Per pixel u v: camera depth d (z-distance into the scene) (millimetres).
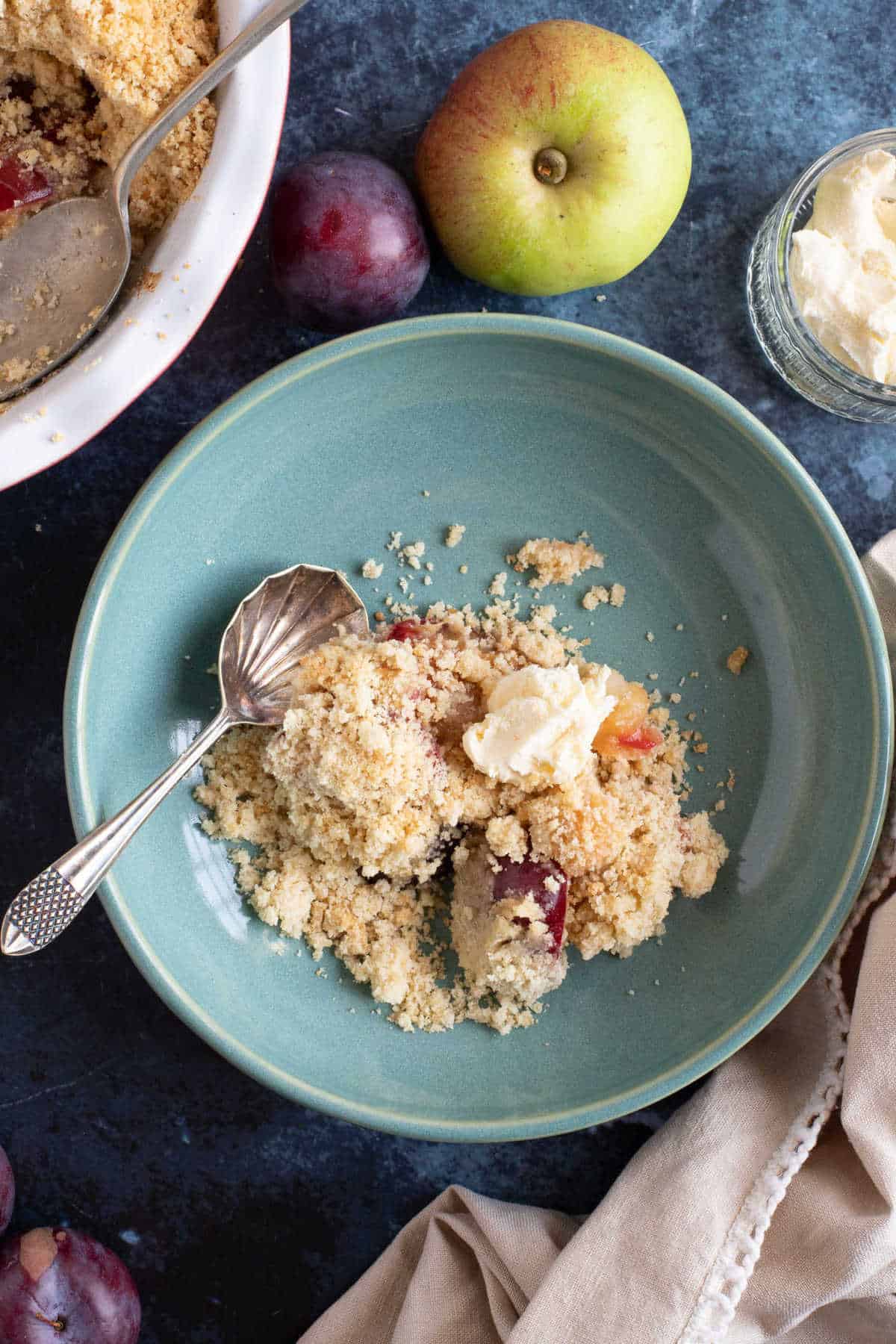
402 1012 615
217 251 548
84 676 582
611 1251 610
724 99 635
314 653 601
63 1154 648
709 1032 618
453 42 628
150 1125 649
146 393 632
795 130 637
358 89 628
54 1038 647
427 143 588
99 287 570
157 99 553
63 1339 609
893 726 605
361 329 616
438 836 596
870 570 634
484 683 604
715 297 640
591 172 576
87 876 567
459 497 627
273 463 617
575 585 629
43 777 642
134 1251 650
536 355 608
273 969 618
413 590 626
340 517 625
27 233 574
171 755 617
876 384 603
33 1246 615
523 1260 623
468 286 636
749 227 638
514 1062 621
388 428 620
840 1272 612
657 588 630
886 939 612
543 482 628
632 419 619
